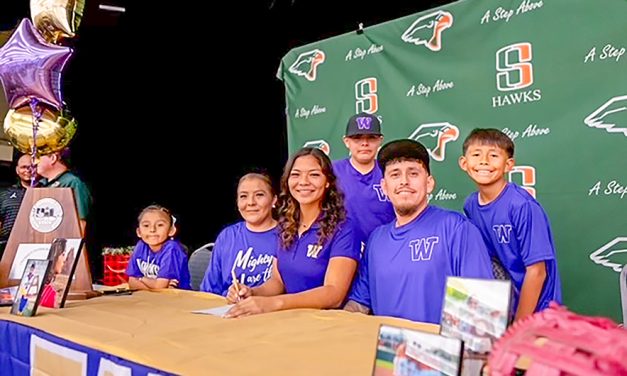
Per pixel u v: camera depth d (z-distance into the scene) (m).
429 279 1.36
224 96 5.88
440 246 1.37
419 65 2.59
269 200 1.79
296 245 1.54
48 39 1.86
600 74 2.07
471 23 2.42
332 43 2.94
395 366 0.63
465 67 2.44
